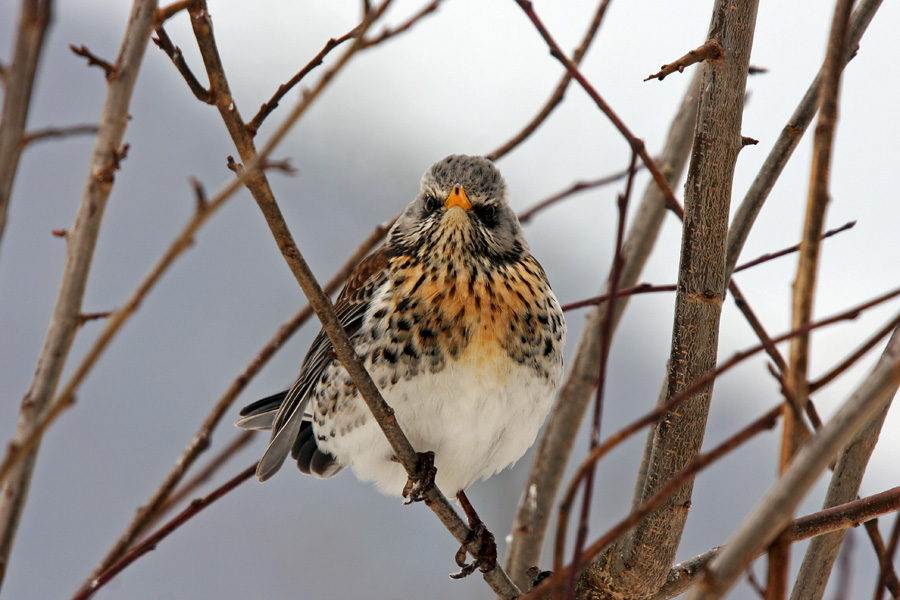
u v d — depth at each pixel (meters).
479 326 10.15
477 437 10.35
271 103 6.56
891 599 7.48
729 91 7.30
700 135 7.38
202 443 9.11
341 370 10.49
